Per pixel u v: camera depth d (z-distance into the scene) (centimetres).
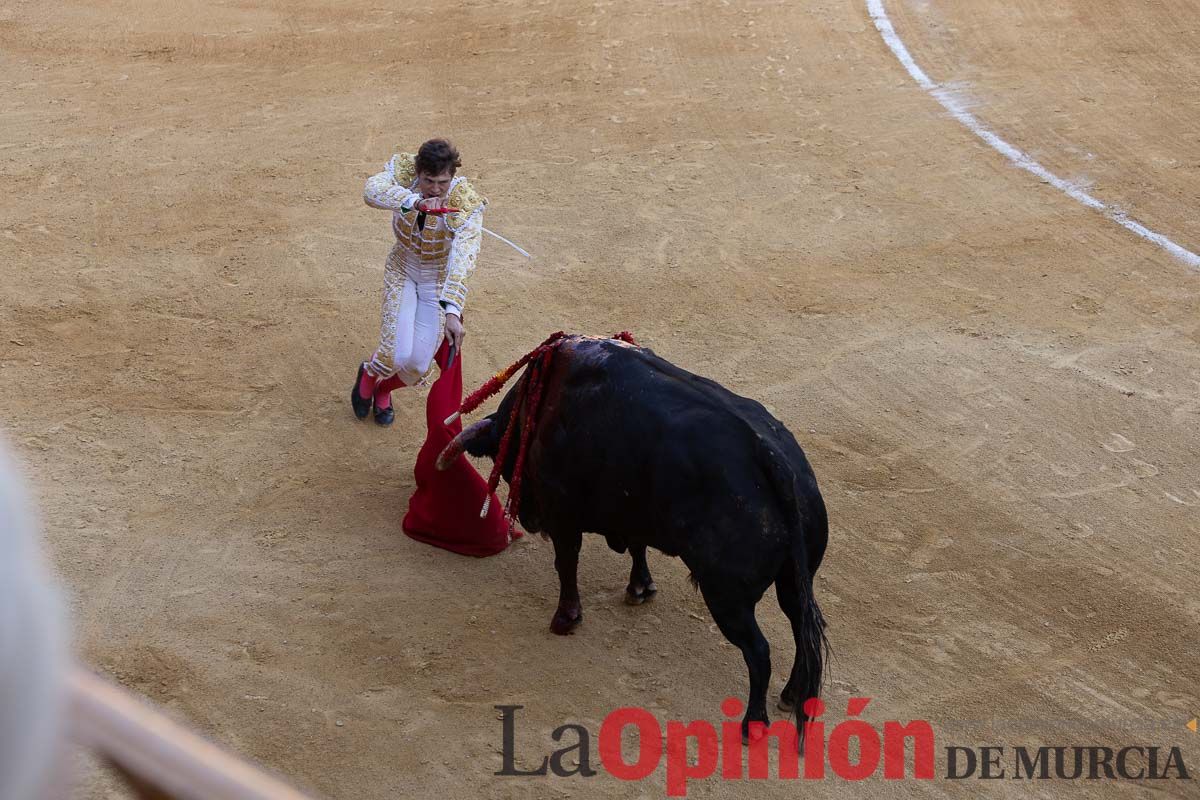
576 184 2425
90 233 2167
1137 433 1623
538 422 1148
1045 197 2381
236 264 2064
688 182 2433
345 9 3516
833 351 1831
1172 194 2386
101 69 3058
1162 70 3034
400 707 1124
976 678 1184
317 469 1513
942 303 1980
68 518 1380
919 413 1669
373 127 2706
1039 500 1480
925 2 3572
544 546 1390
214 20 3419
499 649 1210
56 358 1744
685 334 1877
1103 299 1997
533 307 1953
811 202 2350
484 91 2928
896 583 1324
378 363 1516
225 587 1284
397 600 1278
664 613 1273
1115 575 1340
